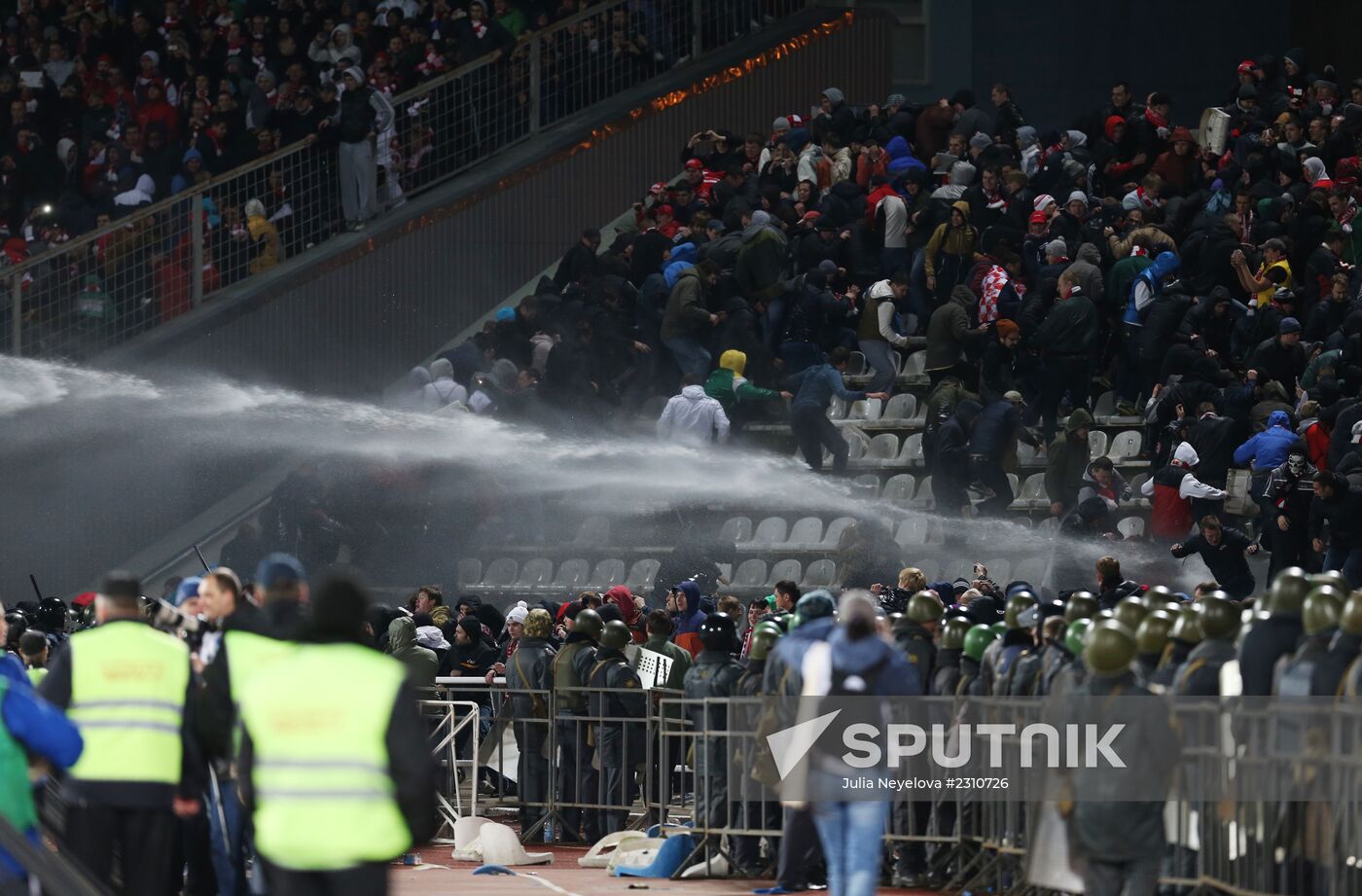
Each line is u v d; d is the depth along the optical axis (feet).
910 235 168.45
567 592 148.25
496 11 192.85
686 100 197.98
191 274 163.43
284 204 171.94
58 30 189.98
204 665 63.41
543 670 101.96
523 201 184.34
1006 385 154.92
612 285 165.78
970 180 173.68
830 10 212.64
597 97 196.65
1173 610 66.64
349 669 42.45
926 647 78.69
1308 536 120.06
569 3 195.52
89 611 97.45
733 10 207.62
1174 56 223.71
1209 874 61.82
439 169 185.37
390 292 173.78
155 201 177.99
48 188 182.70
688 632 111.04
